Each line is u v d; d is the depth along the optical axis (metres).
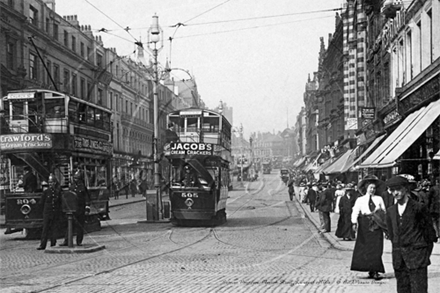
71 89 41.59
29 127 18.30
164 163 24.77
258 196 41.16
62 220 15.79
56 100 18.36
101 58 45.41
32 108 18.33
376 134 28.97
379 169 27.14
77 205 14.88
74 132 18.75
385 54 27.84
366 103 33.94
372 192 9.62
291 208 33.62
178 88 39.72
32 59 36.47
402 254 6.89
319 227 20.50
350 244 15.19
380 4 29.05
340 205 16.25
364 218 9.55
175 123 23.20
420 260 6.79
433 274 9.53
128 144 43.66
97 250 14.55
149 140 47.91
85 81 43.66
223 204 23.30
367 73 33.75
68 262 12.38
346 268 11.02
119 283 9.45
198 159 21.70
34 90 18.34
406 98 22.23
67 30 41.62
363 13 34.72
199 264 11.82
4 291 8.78
